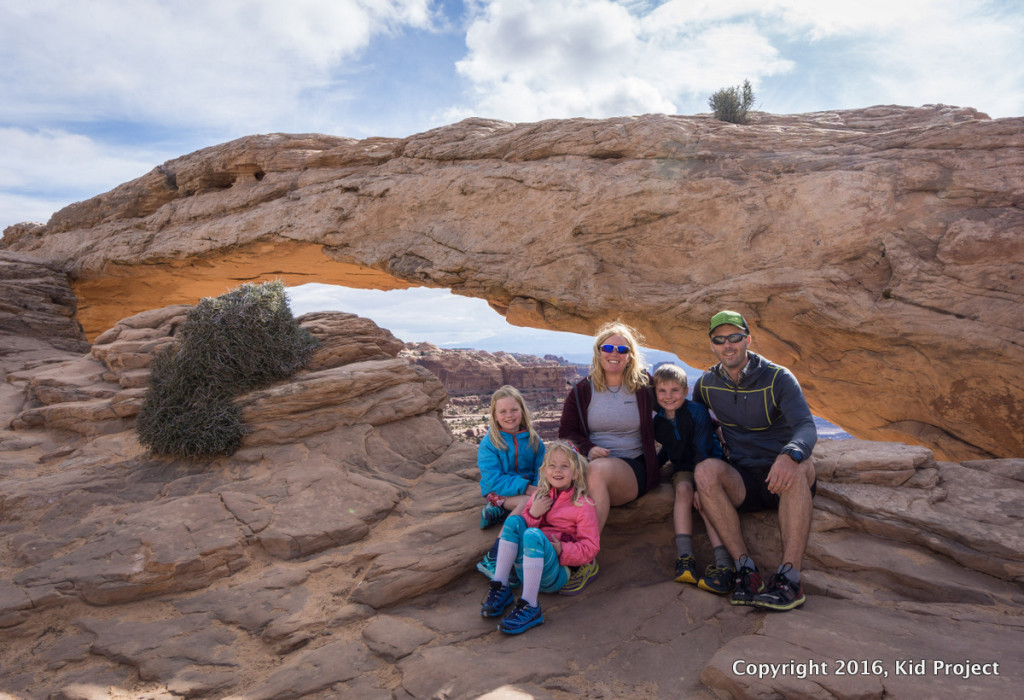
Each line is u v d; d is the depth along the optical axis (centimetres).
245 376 680
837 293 1046
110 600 415
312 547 480
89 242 2066
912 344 1002
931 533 385
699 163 1199
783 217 1108
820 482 446
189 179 1895
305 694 306
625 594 377
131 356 811
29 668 356
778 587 334
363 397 711
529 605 348
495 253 1384
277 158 1741
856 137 1138
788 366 1179
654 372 422
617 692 280
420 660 321
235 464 613
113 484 584
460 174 1462
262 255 1777
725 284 1135
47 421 762
